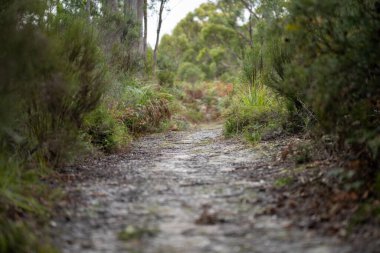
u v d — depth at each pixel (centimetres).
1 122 446
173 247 339
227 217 404
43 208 424
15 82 451
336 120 491
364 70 459
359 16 473
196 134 1245
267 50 825
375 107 532
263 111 1019
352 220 370
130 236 362
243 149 827
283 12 577
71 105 579
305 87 523
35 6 582
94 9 1236
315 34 497
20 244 339
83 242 352
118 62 1173
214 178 573
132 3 1642
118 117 1055
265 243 342
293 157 646
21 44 437
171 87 1959
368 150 469
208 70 3997
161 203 455
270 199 456
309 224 377
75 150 603
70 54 584
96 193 491
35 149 563
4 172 457
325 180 477
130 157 785
